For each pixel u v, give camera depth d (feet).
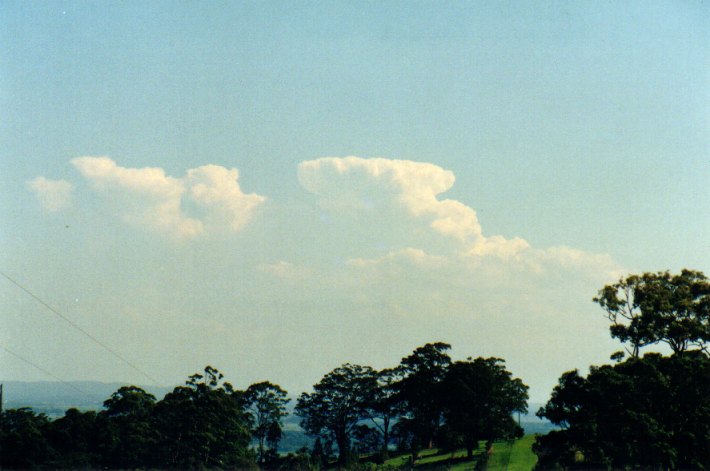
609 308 396.57
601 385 301.22
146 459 378.73
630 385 298.35
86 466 351.05
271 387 557.74
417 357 520.83
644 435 284.82
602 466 283.59
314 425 564.71
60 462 345.31
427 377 513.04
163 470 384.47
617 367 323.16
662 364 313.53
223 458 411.13
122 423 386.93
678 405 298.76
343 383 566.36
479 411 444.14
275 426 547.90
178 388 444.96
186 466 383.65
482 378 444.96
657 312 375.25
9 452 336.90
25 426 351.25
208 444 397.80
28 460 336.49
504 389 452.76
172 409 414.41
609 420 294.05
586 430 290.97
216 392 440.86
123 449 371.35
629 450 284.41
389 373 561.84
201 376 467.93
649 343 380.78
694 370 300.61
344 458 506.48
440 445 457.27
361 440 561.43
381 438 561.43
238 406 478.59
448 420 465.88
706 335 364.17
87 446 366.43
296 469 478.59
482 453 428.97
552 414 314.76
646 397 302.04
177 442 394.73
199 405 417.90
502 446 457.68
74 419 379.14
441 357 520.42
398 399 529.45
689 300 373.40
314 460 500.33
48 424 365.61
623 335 385.70
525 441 470.39
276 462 498.28
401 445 533.14
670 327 368.48
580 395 305.12
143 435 383.86
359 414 565.12
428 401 513.86
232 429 423.23
